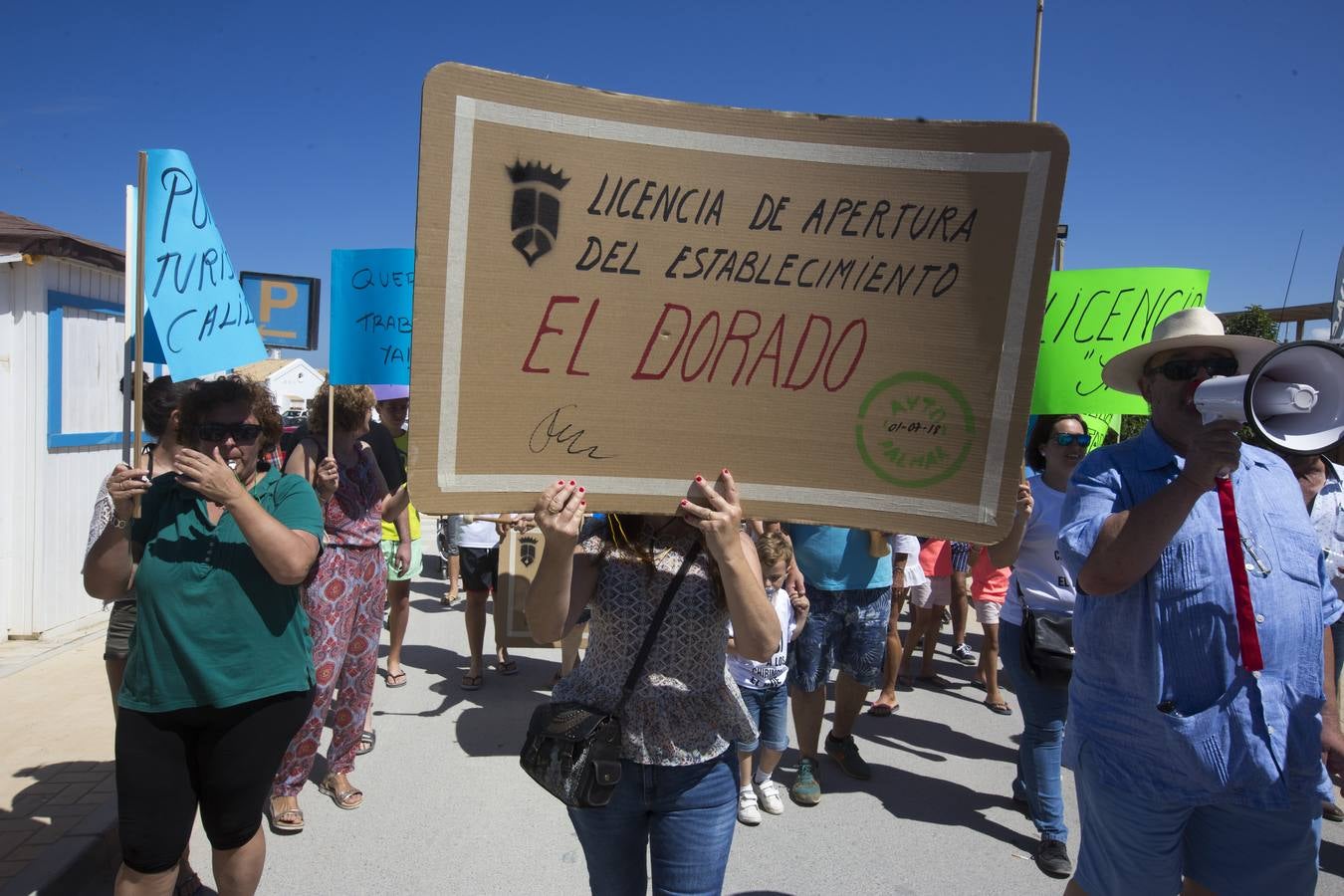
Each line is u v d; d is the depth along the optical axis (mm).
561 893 3381
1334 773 2422
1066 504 2410
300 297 5367
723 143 1927
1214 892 2260
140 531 2512
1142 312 4516
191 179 3076
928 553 6418
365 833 3830
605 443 1975
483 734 5074
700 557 2199
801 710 4316
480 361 1883
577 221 1898
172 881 2479
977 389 1974
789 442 2012
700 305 1963
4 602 5992
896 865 3699
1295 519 2271
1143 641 2197
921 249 1961
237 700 2428
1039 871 3688
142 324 2516
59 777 3875
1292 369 1871
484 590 5922
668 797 2127
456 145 1807
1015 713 5809
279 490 2674
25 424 5980
